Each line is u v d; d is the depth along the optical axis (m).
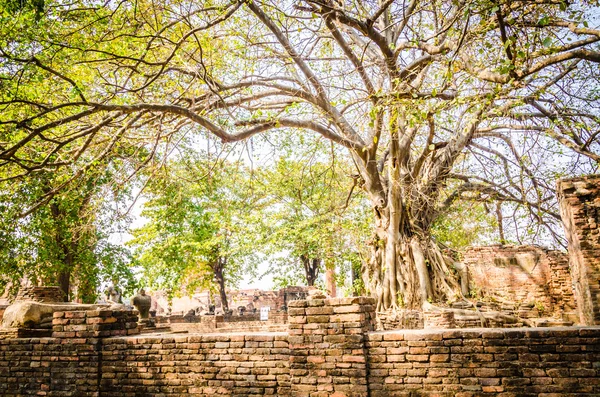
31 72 11.19
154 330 18.38
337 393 6.67
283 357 7.14
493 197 15.88
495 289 17.86
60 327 8.38
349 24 11.34
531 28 10.62
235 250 26.62
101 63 12.68
